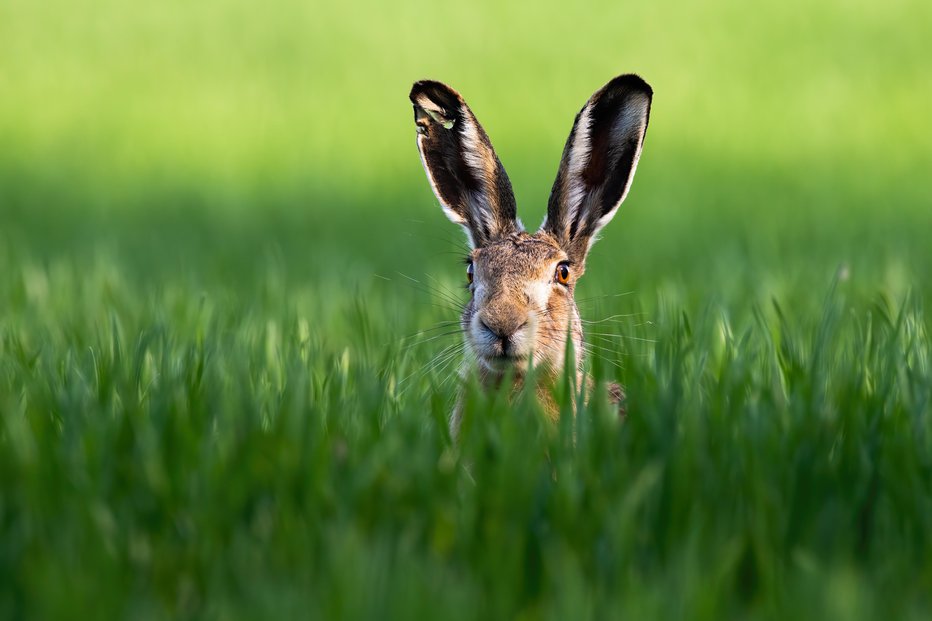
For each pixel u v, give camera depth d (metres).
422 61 40.94
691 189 25.16
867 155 28.02
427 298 14.64
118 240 21.28
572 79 37.00
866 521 7.26
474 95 35.09
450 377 10.89
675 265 17.36
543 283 10.26
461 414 9.70
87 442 7.57
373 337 11.91
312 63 41.56
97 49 44.25
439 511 6.85
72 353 10.09
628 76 11.13
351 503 7.03
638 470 7.55
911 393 8.37
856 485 7.41
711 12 47.25
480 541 6.71
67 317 13.10
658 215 22.67
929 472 7.46
